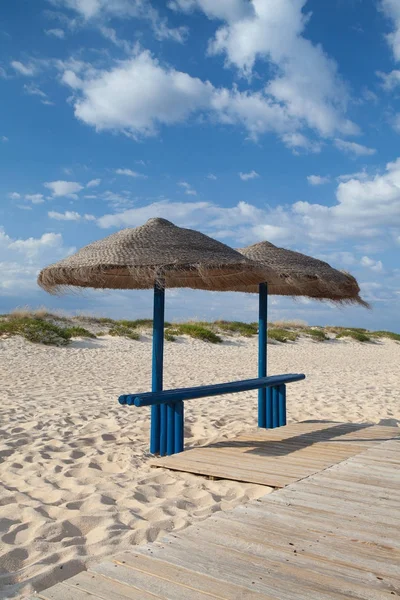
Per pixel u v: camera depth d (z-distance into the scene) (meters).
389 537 3.20
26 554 3.35
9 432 6.85
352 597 2.49
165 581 2.63
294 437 6.47
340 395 10.73
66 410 8.58
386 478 4.49
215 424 7.76
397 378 14.58
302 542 3.11
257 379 7.15
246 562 2.84
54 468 5.29
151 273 5.30
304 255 7.39
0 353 16.58
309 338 28.12
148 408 8.92
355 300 7.22
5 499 4.35
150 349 20.38
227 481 4.81
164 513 4.00
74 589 2.55
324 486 4.27
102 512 3.99
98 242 6.12
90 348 19.38
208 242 6.09
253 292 8.13
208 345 22.97
